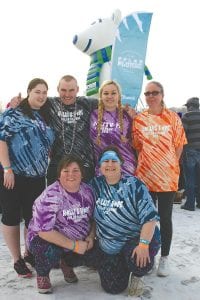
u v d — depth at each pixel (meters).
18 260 3.32
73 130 3.31
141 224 2.86
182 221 5.42
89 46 6.64
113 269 2.93
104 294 2.98
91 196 3.00
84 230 3.01
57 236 2.86
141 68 5.71
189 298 2.97
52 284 3.17
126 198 2.87
